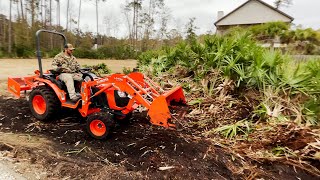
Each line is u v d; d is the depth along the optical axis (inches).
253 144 163.8
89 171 130.5
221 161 145.3
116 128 186.1
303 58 302.5
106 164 138.9
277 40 474.9
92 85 175.9
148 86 184.4
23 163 137.9
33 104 203.6
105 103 180.2
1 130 180.4
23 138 168.1
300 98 204.2
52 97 193.5
